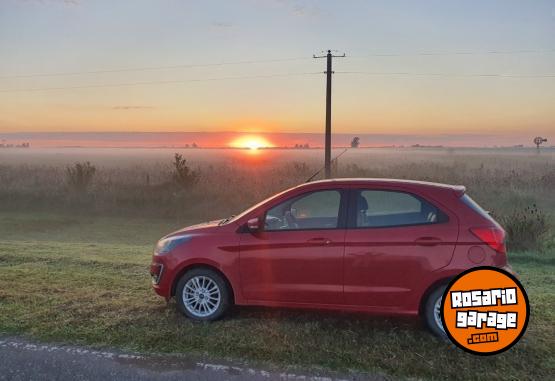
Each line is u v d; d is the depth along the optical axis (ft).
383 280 15.26
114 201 67.77
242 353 14.10
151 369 13.25
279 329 15.78
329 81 86.12
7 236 50.98
